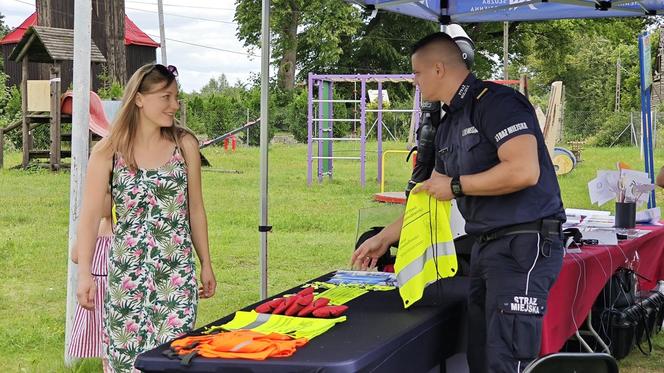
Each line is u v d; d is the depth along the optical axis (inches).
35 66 1315.2
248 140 1163.3
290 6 1518.2
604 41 1721.2
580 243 187.5
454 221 156.7
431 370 133.2
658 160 864.9
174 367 104.0
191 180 144.2
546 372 90.9
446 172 137.6
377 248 155.6
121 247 139.2
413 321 123.1
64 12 1192.2
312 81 673.6
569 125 1362.0
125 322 139.2
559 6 254.1
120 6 1165.1
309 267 346.6
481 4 244.2
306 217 484.7
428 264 135.3
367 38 1614.2
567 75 1734.7
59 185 627.2
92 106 644.1
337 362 101.0
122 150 138.3
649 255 222.7
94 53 761.0
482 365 137.9
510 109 127.1
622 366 211.5
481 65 1598.2
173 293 139.9
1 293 298.5
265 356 103.5
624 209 217.2
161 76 138.4
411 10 238.7
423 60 132.0
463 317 141.6
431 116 144.3
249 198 575.2
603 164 853.8
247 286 310.0
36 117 731.4
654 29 876.6
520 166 124.8
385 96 1261.1
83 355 176.1
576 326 174.6
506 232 130.2
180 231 141.5
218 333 115.4
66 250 378.9
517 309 128.6
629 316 207.9
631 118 1269.7
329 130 716.7
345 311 129.5
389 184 682.2
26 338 235.1
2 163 740.7
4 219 462.9
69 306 203.9
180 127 144.6
